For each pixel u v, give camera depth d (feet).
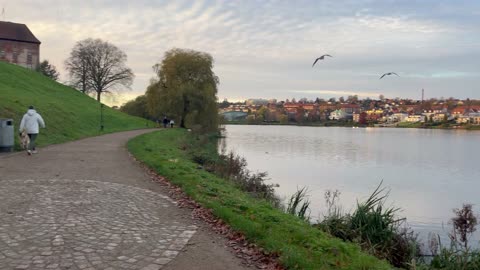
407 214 58.70
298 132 317.01
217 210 25.26
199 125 159.33
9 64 197.67
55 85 207.10
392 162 127.03
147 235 20.53
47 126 87.10
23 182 32.96
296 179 83.87
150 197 29.45
